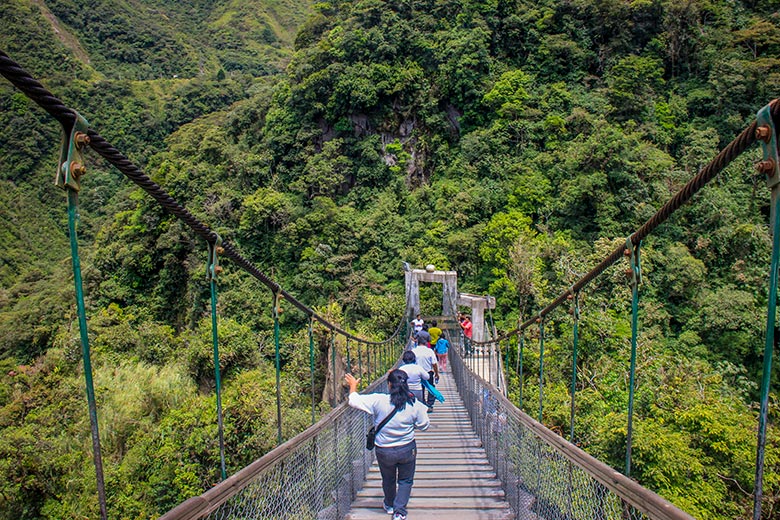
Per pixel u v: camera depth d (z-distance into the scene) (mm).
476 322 15984
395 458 3514
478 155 31422
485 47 34156
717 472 9453
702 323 20406
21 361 26297
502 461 4414
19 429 12562
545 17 34469
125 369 16594
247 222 29266
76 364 19453
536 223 27234
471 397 7172
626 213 24766
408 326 17609
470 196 29156
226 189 30828
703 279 21797
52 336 25953
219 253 2326
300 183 31172
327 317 19750
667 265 21969
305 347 19453
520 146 31031
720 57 32469
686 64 34406
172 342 22859
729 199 24156
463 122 33938
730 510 8930
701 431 10039
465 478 4699
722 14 35906
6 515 10922
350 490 4031
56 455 11820
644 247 22344
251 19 98000
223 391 14195
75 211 1313
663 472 9062
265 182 32469
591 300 17109
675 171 25453
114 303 29203
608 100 31750
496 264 25609
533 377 14914
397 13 35406
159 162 33938
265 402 12195
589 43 35188
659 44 34562
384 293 27578
